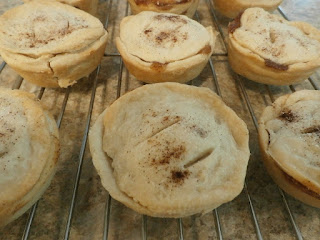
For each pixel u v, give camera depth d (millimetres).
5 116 145
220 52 241
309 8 299
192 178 130
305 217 150
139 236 141
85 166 164
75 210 147
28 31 191
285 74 189
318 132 149
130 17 213
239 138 150
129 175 132
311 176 137
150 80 195
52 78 185
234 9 247
